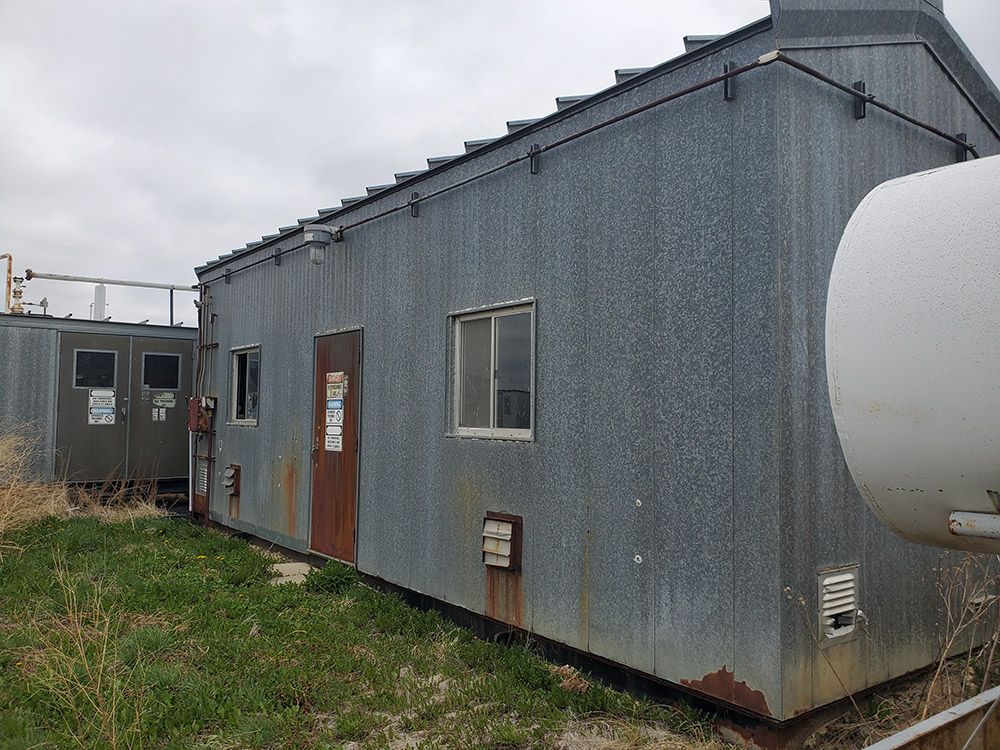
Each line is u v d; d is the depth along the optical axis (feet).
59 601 18.66
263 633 17.22
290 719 12.89
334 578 21.27
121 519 32.01
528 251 16.58
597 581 14.55
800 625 11.66
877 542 12.94
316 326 25.08
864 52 13.25
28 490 31.35
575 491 15.11
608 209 14.65
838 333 7.32
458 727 12.60
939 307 6.61
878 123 13.39
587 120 15.20
